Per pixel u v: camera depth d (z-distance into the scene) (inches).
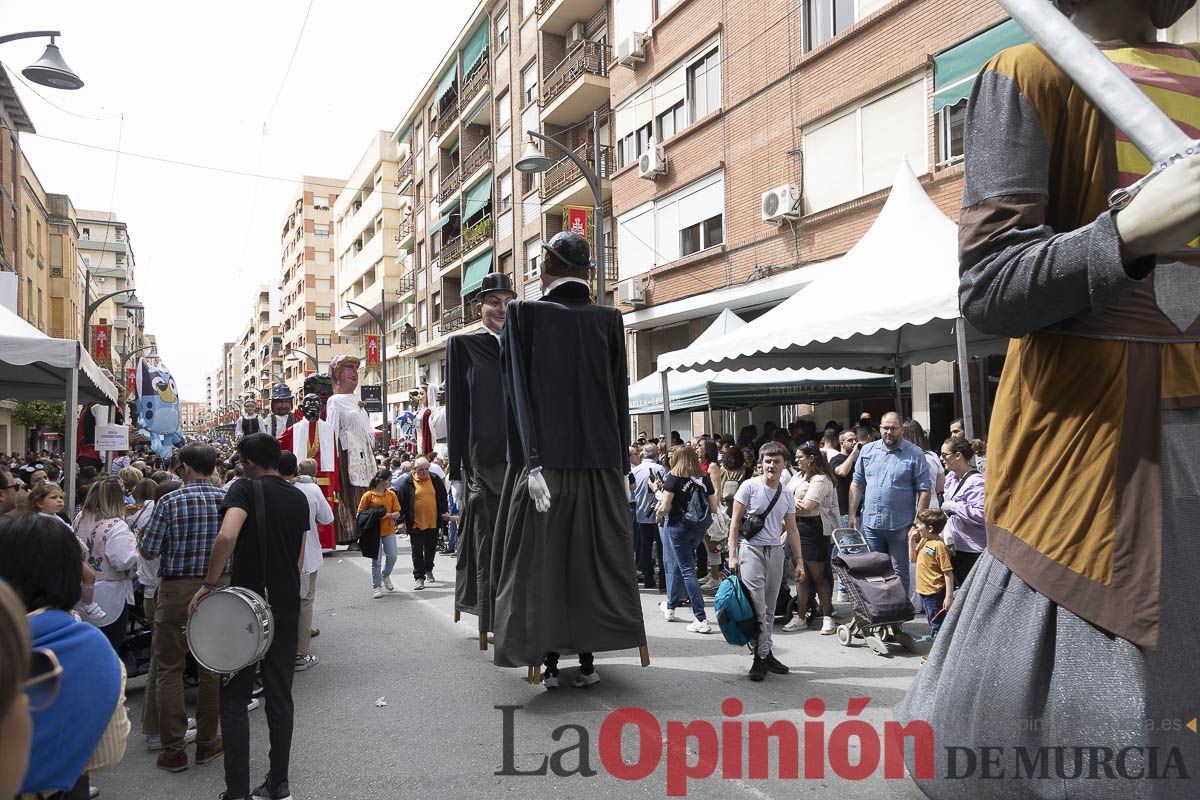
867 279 309.6
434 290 1569.9
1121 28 69.6
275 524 150.5
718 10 678.5
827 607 276.5
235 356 6122.1
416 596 368.5
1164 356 63.1
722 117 676.1
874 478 283.1
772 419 693.9
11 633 43.2
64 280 1604.3
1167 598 60.5
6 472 226.1
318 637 286.4
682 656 241.8
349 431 443.8
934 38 483.2
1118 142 64.0
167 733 169.9
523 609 186.7
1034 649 66.8
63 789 75.9
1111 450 62.5
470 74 1355.8
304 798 144.3
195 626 139.3
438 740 170.6
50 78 430.9
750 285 637.3
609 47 918.4
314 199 2883.9
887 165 522.3
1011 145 63.7
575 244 201.2
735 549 216.2
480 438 220.8
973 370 469.4
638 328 816.9
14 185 1170.6
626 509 198.1
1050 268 56.5
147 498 265.6
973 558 231.0
